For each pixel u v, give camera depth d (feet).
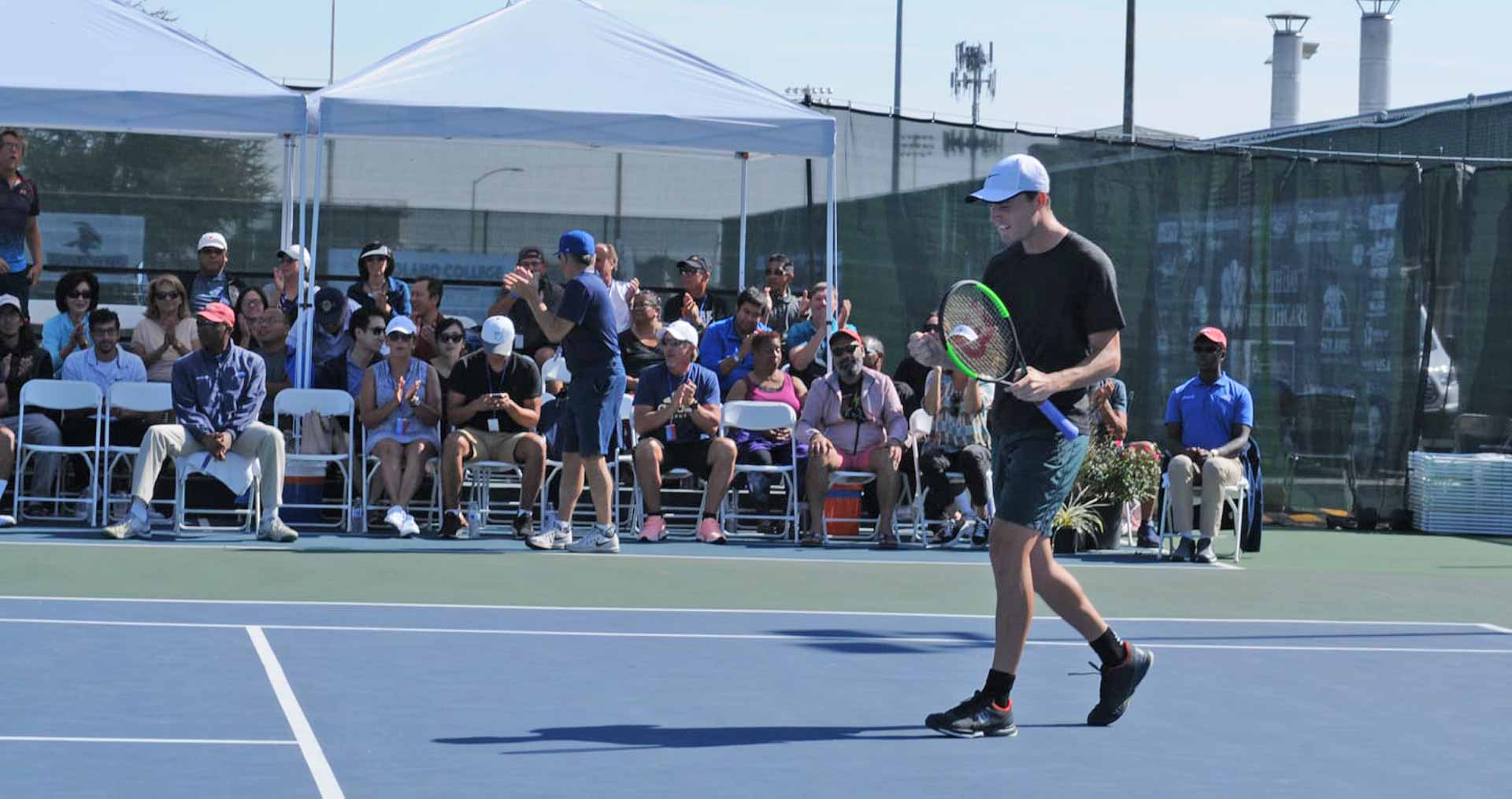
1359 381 54.03
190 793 17.25
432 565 38.04
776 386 48.37
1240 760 20.13
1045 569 21.43
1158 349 52.90
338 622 29.30
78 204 55.77
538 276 50.31
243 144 56.59
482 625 29.48
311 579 35.04
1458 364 54.29
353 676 24.09
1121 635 30.40
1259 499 45.91
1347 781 19.20
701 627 29.96
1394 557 47.19
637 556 41.50
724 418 46.80
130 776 17.92
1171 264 52.90
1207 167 53.11
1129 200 52.75
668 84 47.60
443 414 46.19
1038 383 20.42
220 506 47.11
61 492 45.68
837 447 46.34
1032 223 21.53
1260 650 29.09
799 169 52.90
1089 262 21.26
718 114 46.96
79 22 46.39
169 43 46.55
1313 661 28.04
